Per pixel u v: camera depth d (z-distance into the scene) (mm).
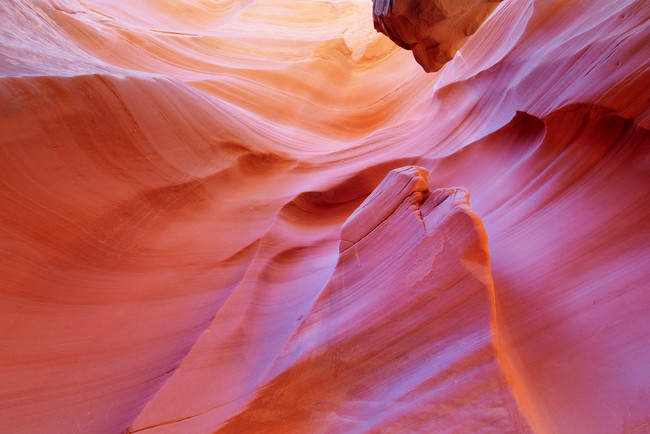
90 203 4758
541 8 7207
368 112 14281
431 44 7199
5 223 3867
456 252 2781
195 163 6770
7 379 3115
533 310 3096
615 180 3922
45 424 2926
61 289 3971
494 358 2297
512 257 3824
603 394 2371
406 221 3275
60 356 3439
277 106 12820
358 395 2756
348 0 22000
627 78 4129
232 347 3523
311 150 9914
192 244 5398
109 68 6988
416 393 2496
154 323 4031
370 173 7613
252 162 8172
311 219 6871
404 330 2809
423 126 9445
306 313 3516
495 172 6059
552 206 4258
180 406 2936
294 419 2793
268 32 18781
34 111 4660
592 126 4430
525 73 6512
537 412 2225
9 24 6621
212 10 22219
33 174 4352
